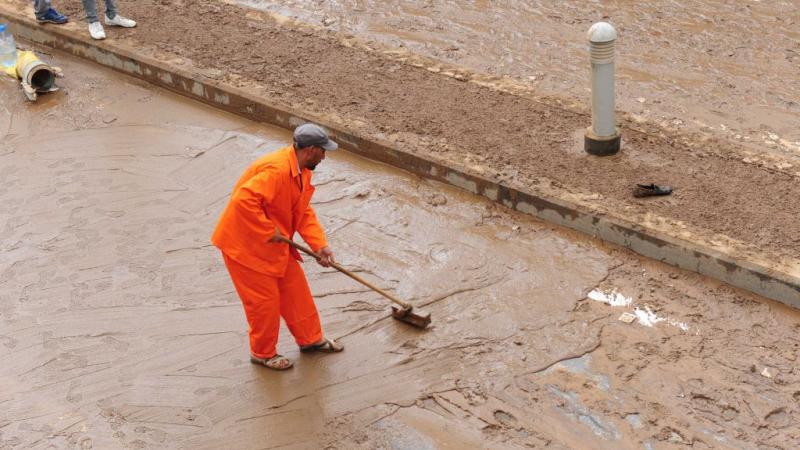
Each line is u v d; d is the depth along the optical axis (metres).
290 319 7.10
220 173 9.97
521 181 8.90
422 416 6.71
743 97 10.48
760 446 6.29
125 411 6.89
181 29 12.79
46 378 7.27
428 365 7.18
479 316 7.63
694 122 9.99
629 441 6.39
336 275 8.25
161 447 6.56
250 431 6.67
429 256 8.41
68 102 11.70
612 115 9.07
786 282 7.37
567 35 12.12
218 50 12.12
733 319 7.40
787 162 9.02
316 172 9.83
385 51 11.85
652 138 9.52
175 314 7.90
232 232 6.52
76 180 9.99
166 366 7.32
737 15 12.43
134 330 7.74
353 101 10.63
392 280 8.12
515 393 6.86
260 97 10.84
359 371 7.16
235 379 7.15
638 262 8.11
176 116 11.25
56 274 8.52
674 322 7.42
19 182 10.04
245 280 6.68
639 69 11.21
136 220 9.23
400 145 9.67
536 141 9.59
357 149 10.02
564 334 7.38
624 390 6.82
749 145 9.50
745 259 7.60
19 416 6.89
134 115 11.33
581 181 8.85
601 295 7.77
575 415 6.64
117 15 12.86
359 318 7.70
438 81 11.00
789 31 11.90
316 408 6.84
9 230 9.22
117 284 8.33
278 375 7.16
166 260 8.62
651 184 8.50
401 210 9.09
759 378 6.83
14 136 11.02
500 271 8.14
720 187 8.62
